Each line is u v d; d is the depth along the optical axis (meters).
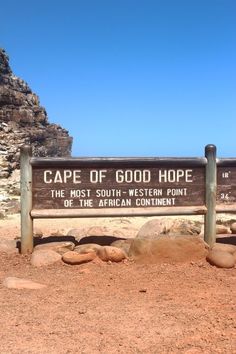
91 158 9.07
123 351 4.91
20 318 5.88
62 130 52.75
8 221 17.88
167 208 9.27
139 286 7.30
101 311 6.13
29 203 8.98
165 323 5.70
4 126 42.28
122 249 8.84
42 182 9.02
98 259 8.56
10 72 49.19
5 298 6.67
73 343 5.12
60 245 9.02
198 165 9.34
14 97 46.50
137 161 9.18
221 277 7.75
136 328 5.54
